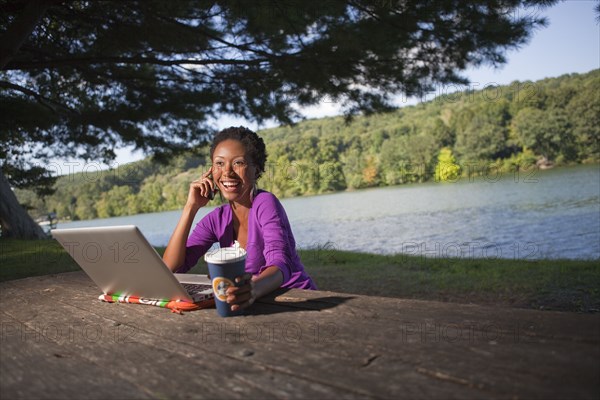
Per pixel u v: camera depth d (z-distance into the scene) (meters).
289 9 5.66
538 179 54.41
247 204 1.87
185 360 1.00
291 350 1.00
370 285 5.80
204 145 11.39
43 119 9.66
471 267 6.58
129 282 1.50
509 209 36.56
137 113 9.47
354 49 6.27
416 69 6.76
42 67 7.52
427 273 6.34
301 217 44.50
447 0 5.76
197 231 1.95
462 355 0.88
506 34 6.04
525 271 5.96
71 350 1.12
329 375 0.85
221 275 1.27
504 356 0.86
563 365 0.80
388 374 0.83
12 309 1.62
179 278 1.73
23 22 6.19
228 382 0.86
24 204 20.73
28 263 6.96
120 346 1.12
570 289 4.85
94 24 7.06
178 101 9.16
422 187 61.72
